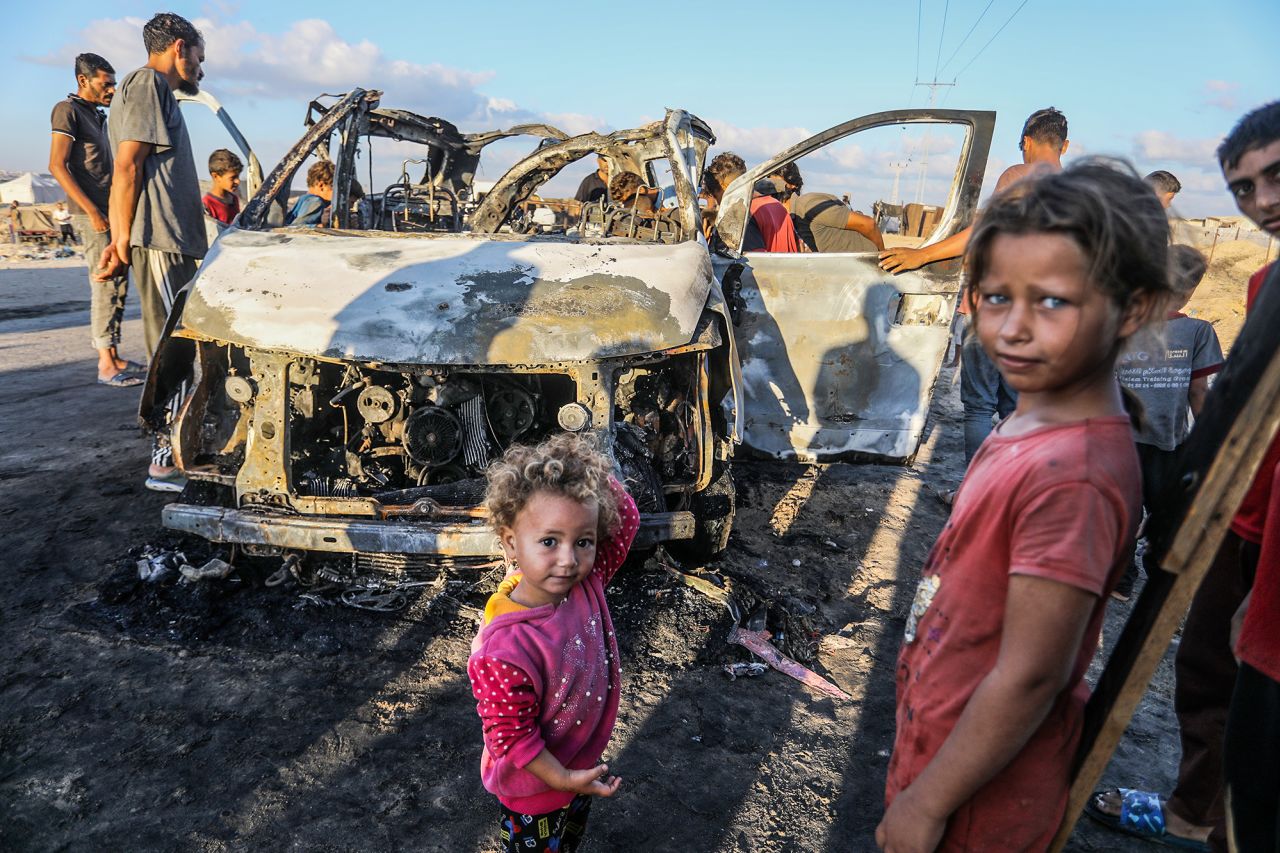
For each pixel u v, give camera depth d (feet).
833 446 15.49
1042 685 3.30
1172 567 3.37
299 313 10.00
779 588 11.73
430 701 8.82
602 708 5.29
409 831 7.08
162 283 15.31
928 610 3.94
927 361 15.03
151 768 7.69
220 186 23.67
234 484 10.37
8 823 6.98
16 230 80.18
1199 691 6.61
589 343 9.92
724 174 16.66
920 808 3.72
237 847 6.84
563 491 4.64
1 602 10.41
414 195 17.49
